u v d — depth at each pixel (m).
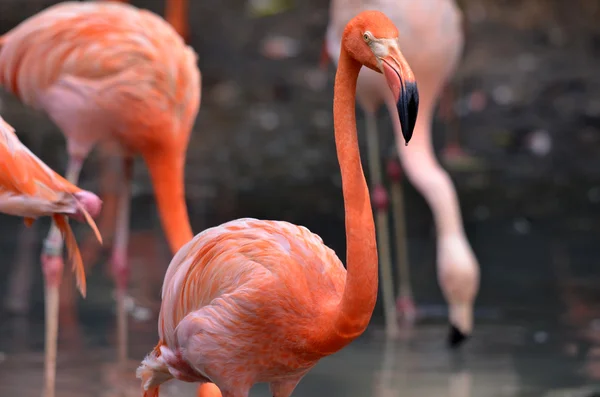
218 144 17.61
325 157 17.02
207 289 5.16
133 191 14.33
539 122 18.20
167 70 8.14
